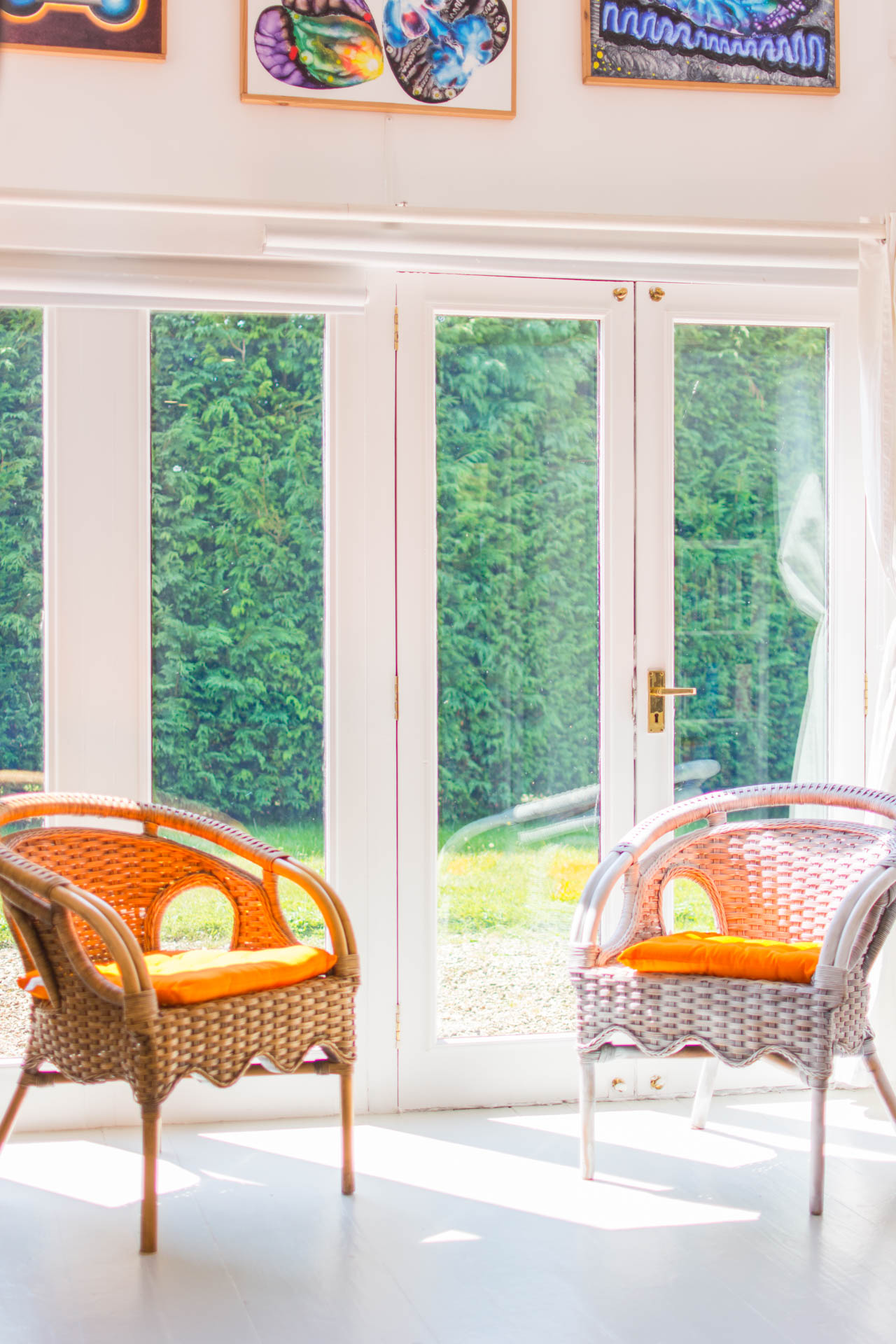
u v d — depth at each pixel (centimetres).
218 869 286
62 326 310
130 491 314
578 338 335
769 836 304
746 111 339
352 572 322
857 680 345
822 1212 254
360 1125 312
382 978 322
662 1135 303
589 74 329
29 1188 269
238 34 315
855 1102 329
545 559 334
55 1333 207
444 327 329
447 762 329
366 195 322
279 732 323
